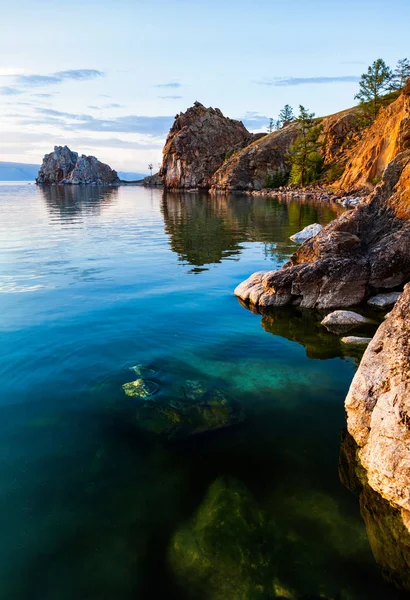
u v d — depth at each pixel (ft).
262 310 44.01
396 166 52.16
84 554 15.28
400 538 16.08
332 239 46.80
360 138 271.08
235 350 33.27
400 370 18.72
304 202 191.83
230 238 92.17
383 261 44.42
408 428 16.89
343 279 44.19
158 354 32.09
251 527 16.39
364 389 21.49
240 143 413.80
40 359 30.86
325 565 14.80
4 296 46.78
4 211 161.89
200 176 398.83
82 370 29.19
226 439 22.02
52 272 58.95
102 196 291.99
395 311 22.02
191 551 15.34
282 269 47.06
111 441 21.76
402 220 48.39
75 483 18.81
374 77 267.18
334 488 18.53
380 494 17.92
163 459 20.45
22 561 14.96
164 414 24.02
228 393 26.50
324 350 33.53
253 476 19.31
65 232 101.14
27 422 23.27
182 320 39.99
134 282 54.24
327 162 291.99
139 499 17.90
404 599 13.60
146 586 14.06
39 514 17.03
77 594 13.82
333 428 23.04
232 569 14.64
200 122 408.67
